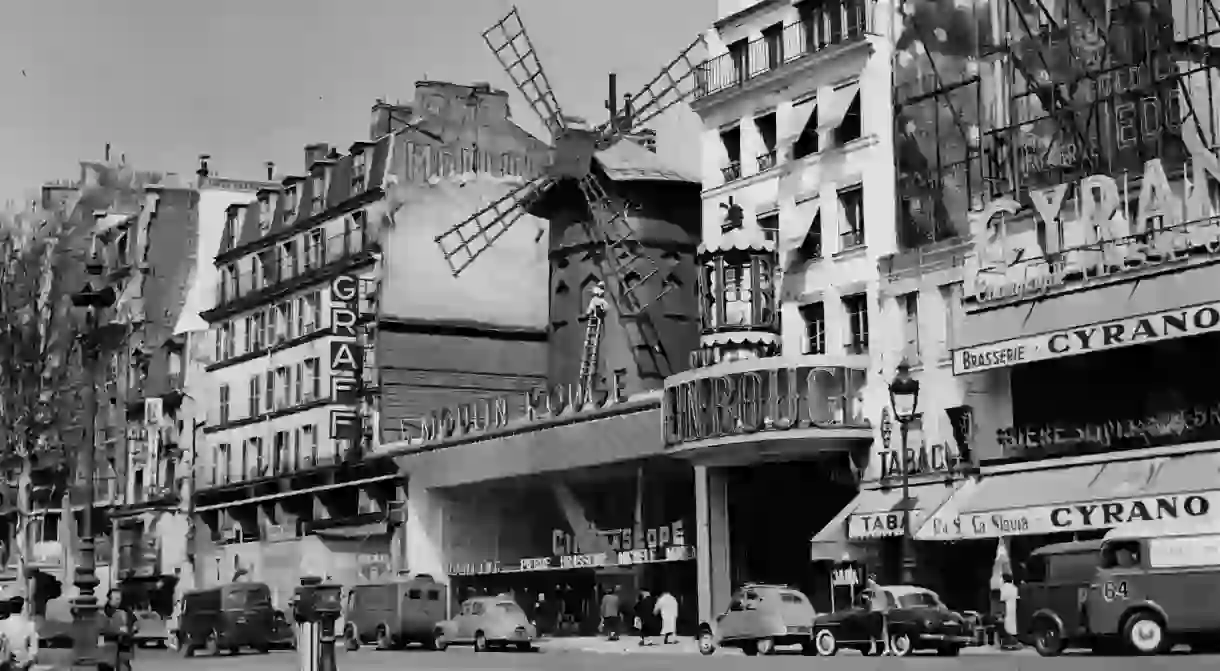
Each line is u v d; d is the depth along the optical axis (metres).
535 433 49.28
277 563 64.44
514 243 63.34
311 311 64.94
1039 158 36.53
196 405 73.00
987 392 36.41
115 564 77.56
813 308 42.16
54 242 84.00
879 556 38.38
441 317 61.16
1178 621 24.56
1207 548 24.44
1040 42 37.16
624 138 54.91
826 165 41.91
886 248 39.97
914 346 38.66
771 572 43.28
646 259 52.34
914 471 37.72
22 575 78.44
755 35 45.06
